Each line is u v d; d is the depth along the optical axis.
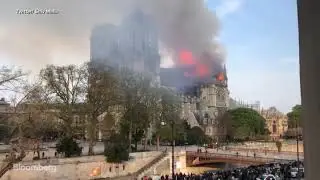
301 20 4.03
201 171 87.56
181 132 119.81
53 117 72.81
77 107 79.25
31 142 45.34
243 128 152.25
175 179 55.50
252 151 99.31
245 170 55.16
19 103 37.00
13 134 39.12
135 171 80.38
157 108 99.38
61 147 74.94
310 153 3.86
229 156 88.56
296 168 54.81
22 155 32.19
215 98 189.12
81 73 79.75
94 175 73.19
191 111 172.62
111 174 76.00
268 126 192.62
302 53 3.99
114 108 90.00
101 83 79.94
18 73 38.44
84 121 80.56
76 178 70.62
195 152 93.25
